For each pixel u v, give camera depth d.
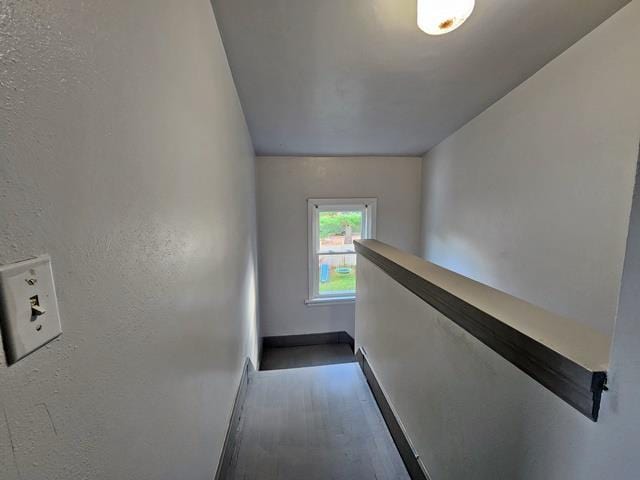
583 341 0.61
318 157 3.53
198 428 1.04
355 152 3.44
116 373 0.56
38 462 0.39
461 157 2.82
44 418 0.40
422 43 1.69
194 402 1.00
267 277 3.66
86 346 0.48
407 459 1.39
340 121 2.63
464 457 0.93
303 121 2.60
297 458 1.49
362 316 2.19
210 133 1.30
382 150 3.40
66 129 0.44
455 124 2.74
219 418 1.34
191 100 1.04
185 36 0.99
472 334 0.86
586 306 1.66
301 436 1.63
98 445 0.51
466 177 2.75
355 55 1.77
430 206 3.47
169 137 0.83
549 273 1.90
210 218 1.27
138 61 0.66
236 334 1.83
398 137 3.03
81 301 0.47
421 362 1.22
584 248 1.66
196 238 1.06
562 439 0.58
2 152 0.34
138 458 0.64
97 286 0.51
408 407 1.37
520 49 1.74
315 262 3.73
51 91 0.41
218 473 1.27
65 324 0.44
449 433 1.02
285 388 2.06
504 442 0.75
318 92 2.15
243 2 1.38
